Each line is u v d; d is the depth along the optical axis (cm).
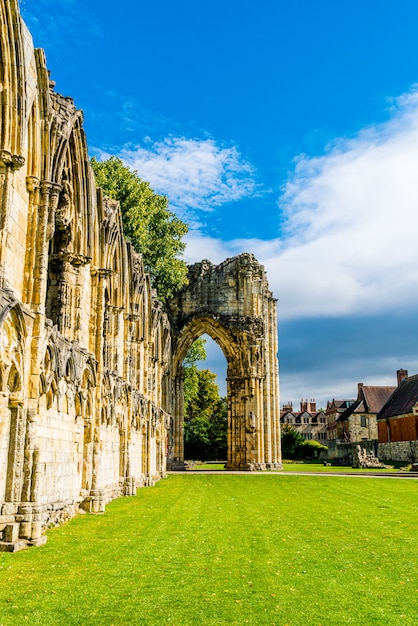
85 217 2262
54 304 2180
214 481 4178
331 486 3725
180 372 6391
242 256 6456
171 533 1658
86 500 2188
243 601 959
